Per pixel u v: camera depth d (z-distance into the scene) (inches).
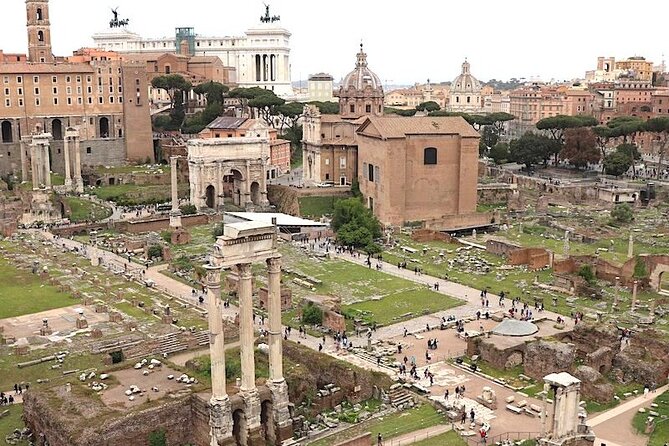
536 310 4018.2
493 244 5315.0
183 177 7834.6
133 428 2337.6
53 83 7810.0
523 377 3100.4
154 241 5521.7
